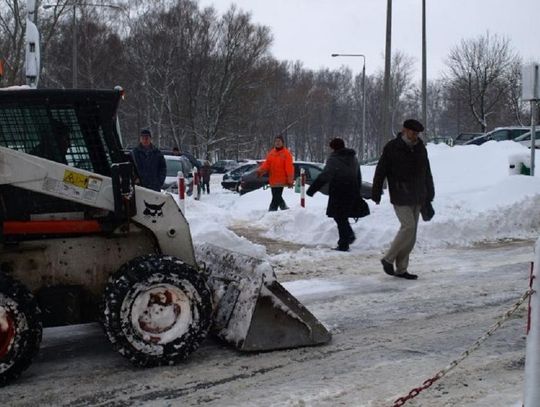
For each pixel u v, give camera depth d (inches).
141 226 214.5
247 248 400.5
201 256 258.8
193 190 872.9
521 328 250.1
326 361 213.6
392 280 337.4
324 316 269.9
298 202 654.5
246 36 2228.1
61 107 205.2
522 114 2268.7
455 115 2603.3
